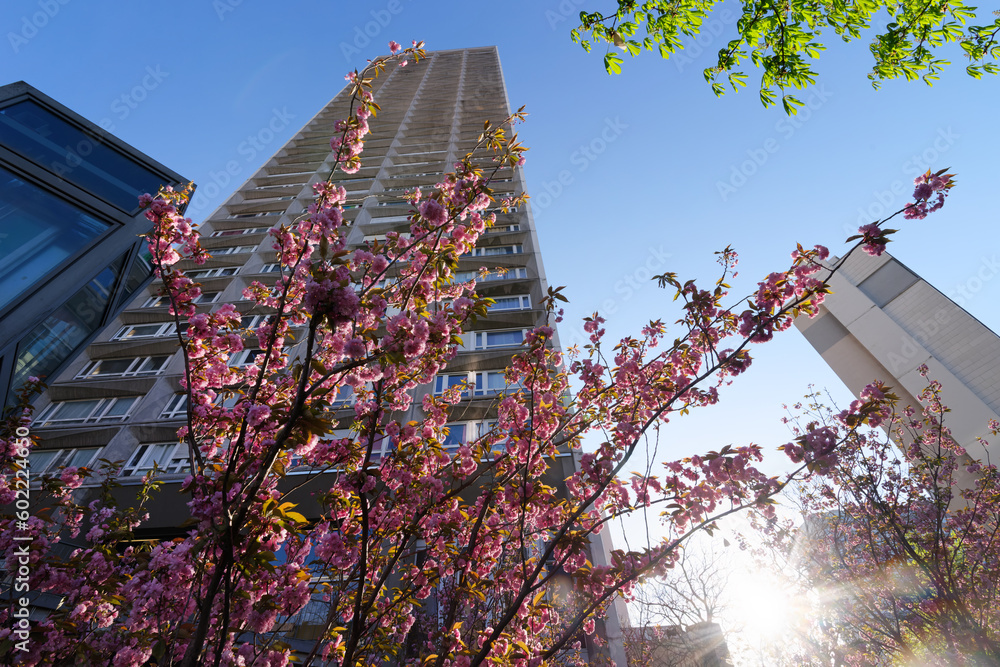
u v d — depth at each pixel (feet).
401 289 19.54
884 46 18.95
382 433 17.56
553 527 19.04
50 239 46.91
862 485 30.76
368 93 20.65
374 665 18.85
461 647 17.03
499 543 20.88
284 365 19.33
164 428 58.23
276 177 130.93
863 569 36.63
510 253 88.33
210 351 18.38
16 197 44.98
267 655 16.74
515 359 20.16
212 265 91.35
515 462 20.97
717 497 17.83
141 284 57.41
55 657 15.74
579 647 29.37
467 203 19.27
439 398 26.13
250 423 14.08
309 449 16.80
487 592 21.54
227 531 12.32
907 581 31.48
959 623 25.25
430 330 14.14
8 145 46.01
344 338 16.43
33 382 21.36
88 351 70.38
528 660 15.38
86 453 57.57
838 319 80.94
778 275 17.75
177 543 16.28
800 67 18.78
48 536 21.66
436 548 19.38
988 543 31.14
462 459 21.31
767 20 18.88
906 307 73.41
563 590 30.45
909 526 31.45
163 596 15.34
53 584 16.81
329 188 19.02
